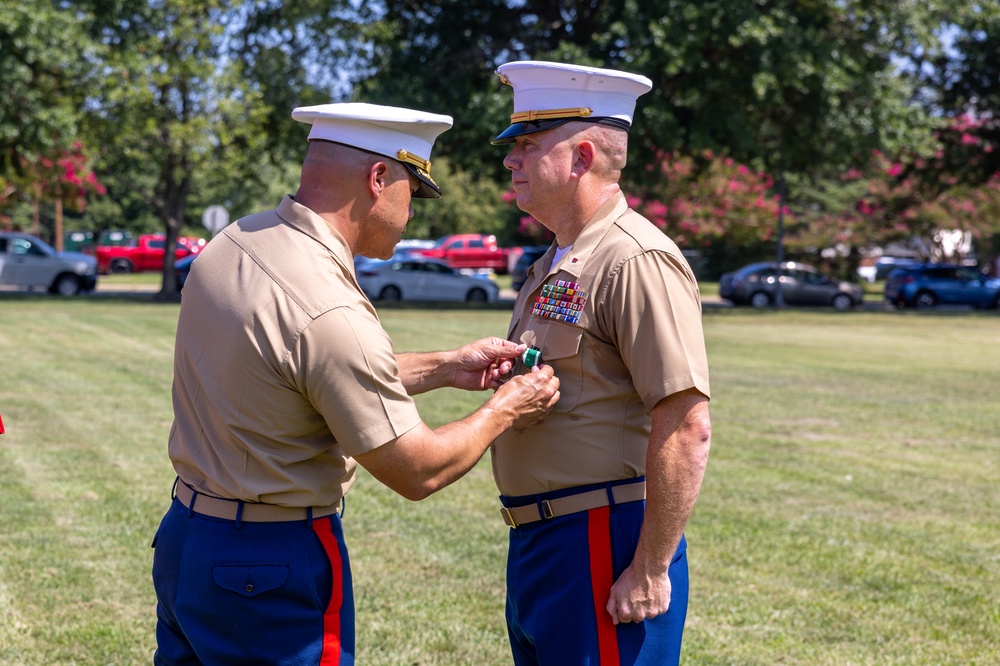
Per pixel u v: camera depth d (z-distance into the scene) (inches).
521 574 103.5
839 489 268.5
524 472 101.4
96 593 179.6
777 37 898.1
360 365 91.6
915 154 1192.2
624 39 923.4
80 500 236.4
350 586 100.7
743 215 1494.8
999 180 1428.4
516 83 102.7
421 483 93.7
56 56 898.7
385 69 1059.9
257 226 97.6
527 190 102.7
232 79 1018.7
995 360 603.8
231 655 95.2
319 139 97.7
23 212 2336.4
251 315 92.4
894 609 181.6
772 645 164.6
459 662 155.9
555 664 98.8
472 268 1889.8
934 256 1804.9
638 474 99.6
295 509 96.0
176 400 100.4
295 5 1027.9
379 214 98.7
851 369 543.5
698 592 188.4
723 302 1405.0
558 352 99.3
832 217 1681.8
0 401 364.5
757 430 354.9
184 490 99.0
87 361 484.4
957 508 251.3
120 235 2017.7
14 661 151.3
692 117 997.8
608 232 99.1
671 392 92.5
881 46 996.6
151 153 1064.2
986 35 1130.0
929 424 372.8
